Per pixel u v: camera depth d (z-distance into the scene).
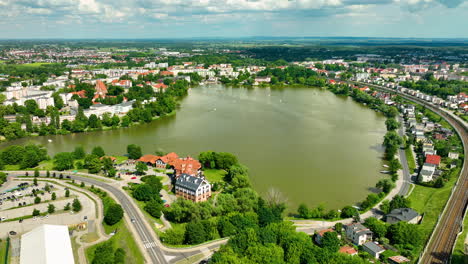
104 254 184.88
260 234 197.38
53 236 198.75
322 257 178.88
